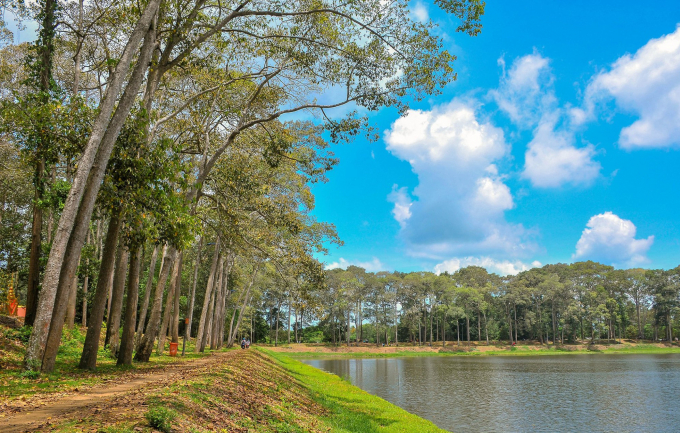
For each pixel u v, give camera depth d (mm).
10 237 33375
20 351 15680
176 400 8516
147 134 15648
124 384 11633
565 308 98625
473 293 101375
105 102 12648
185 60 19500
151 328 20266
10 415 7203
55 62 24109
